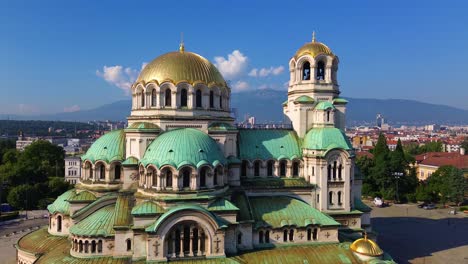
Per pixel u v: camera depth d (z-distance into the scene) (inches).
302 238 2829.7
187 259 2464.3
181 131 2736.2
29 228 4643.2
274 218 2837.1
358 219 3152.1
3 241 4087.1
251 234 2726.4
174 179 2519.7
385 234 4520.2
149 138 2883.9
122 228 2506.2
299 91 3476.9
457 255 3730.3
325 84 3449.8
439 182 6387.8
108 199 2903.5
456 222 5108.3
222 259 2497.5
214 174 2652.6
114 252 2516.0
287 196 3102.9
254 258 2608.3
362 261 2635.3
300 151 3287.4
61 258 2576.3
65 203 3088.1
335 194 3127.5
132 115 3154.5
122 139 3132.4
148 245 2393.0
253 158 3166.8
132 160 2888.8
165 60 3043.8
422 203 6210.6
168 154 2566.4
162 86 2925.7
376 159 6673.2
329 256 2667.3
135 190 2812.5
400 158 6427.2
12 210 5629.9
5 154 7490.2
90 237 2509.8
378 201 6107.3
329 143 3120.1
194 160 2559.1
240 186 3004.4
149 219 2470.5
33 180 6363.2
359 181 3491.6
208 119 2982.3
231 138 3034.0
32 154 7332.7
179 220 2423.7
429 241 4220.0
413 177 6643.7
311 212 2918.3
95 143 3193.9
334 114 3363.7
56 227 3070.9
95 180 3048.7
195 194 2534.5
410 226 4901.6
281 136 3366.1
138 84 3056.1
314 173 3125.0
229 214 2591.0
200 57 3203.7
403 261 3553.2
